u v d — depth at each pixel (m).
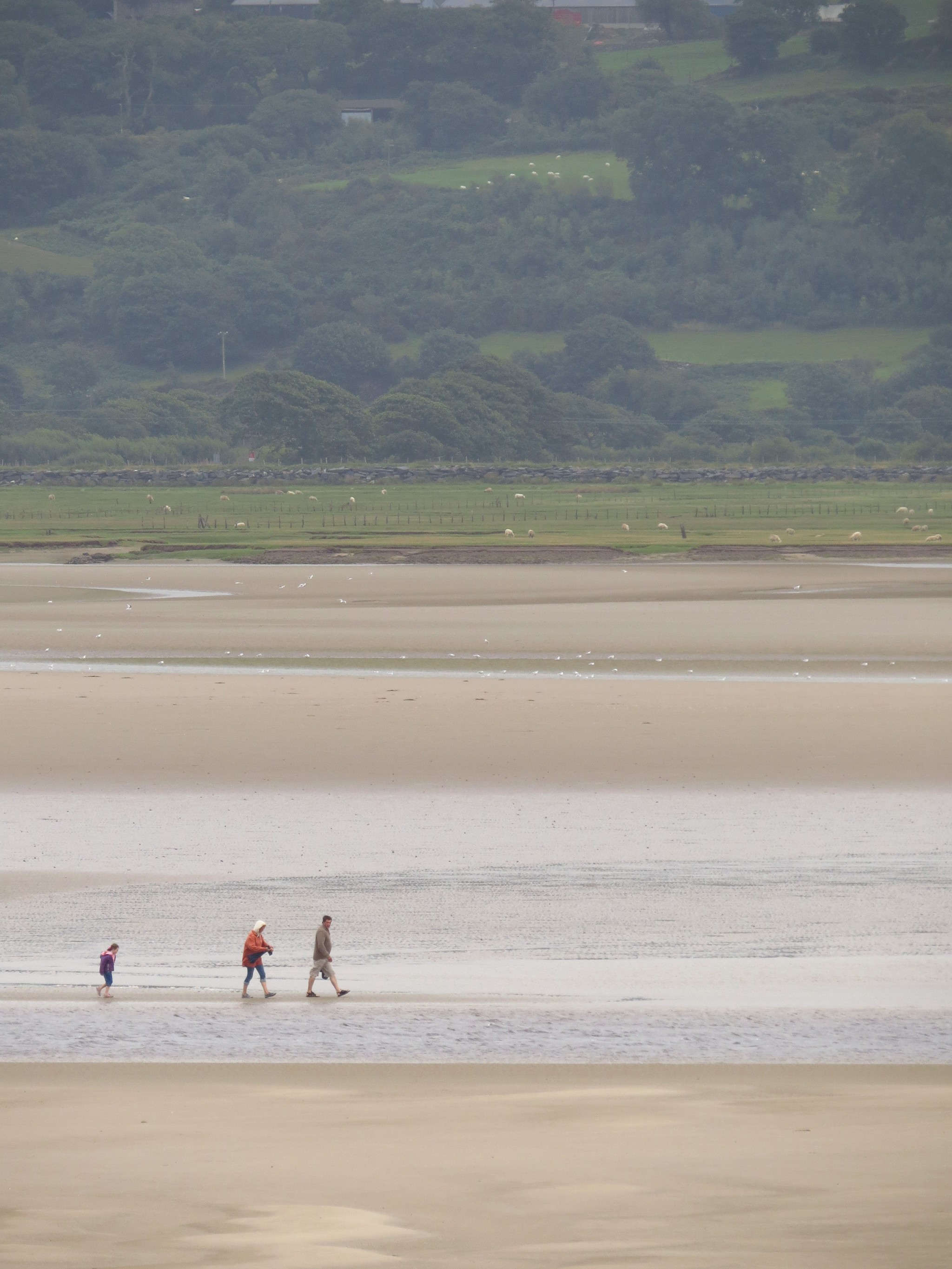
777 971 78.88
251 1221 45.50
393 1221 45.38
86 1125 55.00
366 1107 57.38
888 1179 48.62
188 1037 67.88
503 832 113.19
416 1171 49.78
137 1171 49.94
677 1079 61.31
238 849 107.69
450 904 93.06
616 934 86.31
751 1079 61.34
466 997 74.50
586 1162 50.75
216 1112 56.75
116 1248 43.34
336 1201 47.12
